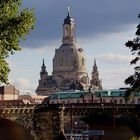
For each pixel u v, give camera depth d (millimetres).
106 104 125938
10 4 56844
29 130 119812
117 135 138125
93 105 125750
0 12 56406
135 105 123812
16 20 56250
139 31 75062
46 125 119750
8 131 127812
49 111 119625
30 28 58406
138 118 123312
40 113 120125
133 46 75375
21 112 119062
